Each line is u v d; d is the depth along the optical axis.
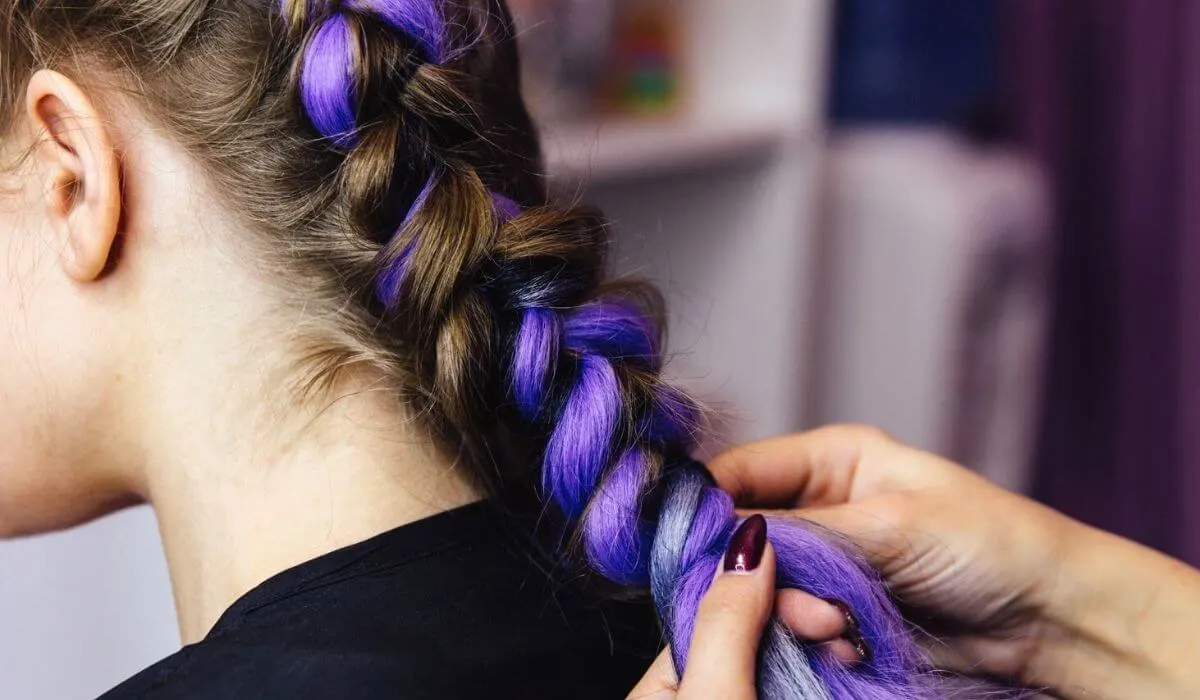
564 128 1.04
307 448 0.49
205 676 0.43
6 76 0.51
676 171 1.22
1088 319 1.47
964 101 1.45
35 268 0.51
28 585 0.88
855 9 1.42
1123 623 0.67
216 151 0.49
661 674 0.46
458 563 0.48
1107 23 1.39
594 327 0.49
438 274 0.46
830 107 1.43
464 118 0.50
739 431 1.20
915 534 0.64
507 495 0.52
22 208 0.51
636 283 0.56
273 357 0.49
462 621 0.46
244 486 0.50
